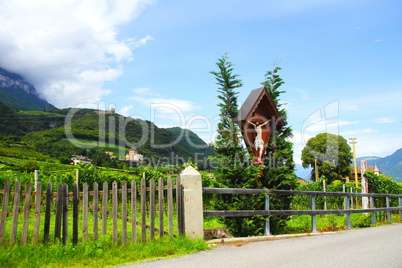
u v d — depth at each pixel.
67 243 6.86
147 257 6.81
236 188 9.39
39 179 18.22
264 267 6.15
